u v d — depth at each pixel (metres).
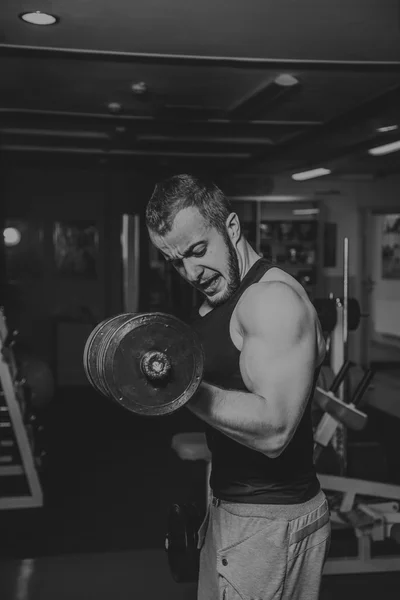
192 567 1.64
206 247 1.17
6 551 2.89
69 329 6.68
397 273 8.00
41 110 4.82
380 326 8.19
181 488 3.82
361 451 3.38
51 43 3.22
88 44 3.23
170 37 3.11
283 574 1.20
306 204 6.89
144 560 2.79
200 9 2.71
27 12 2.76
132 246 5.75
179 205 1.16
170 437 4.99
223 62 3.54
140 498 3.64
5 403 3.49
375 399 6.07
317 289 6.87
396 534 2.23
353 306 3.29
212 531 1.27
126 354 0.97
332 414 2.81
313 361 1.10
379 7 2.67
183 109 4.74
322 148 5.42
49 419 5.49
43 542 3.00
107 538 3.05
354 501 3.02
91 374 1.06
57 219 6.62
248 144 6.01
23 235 6.58
